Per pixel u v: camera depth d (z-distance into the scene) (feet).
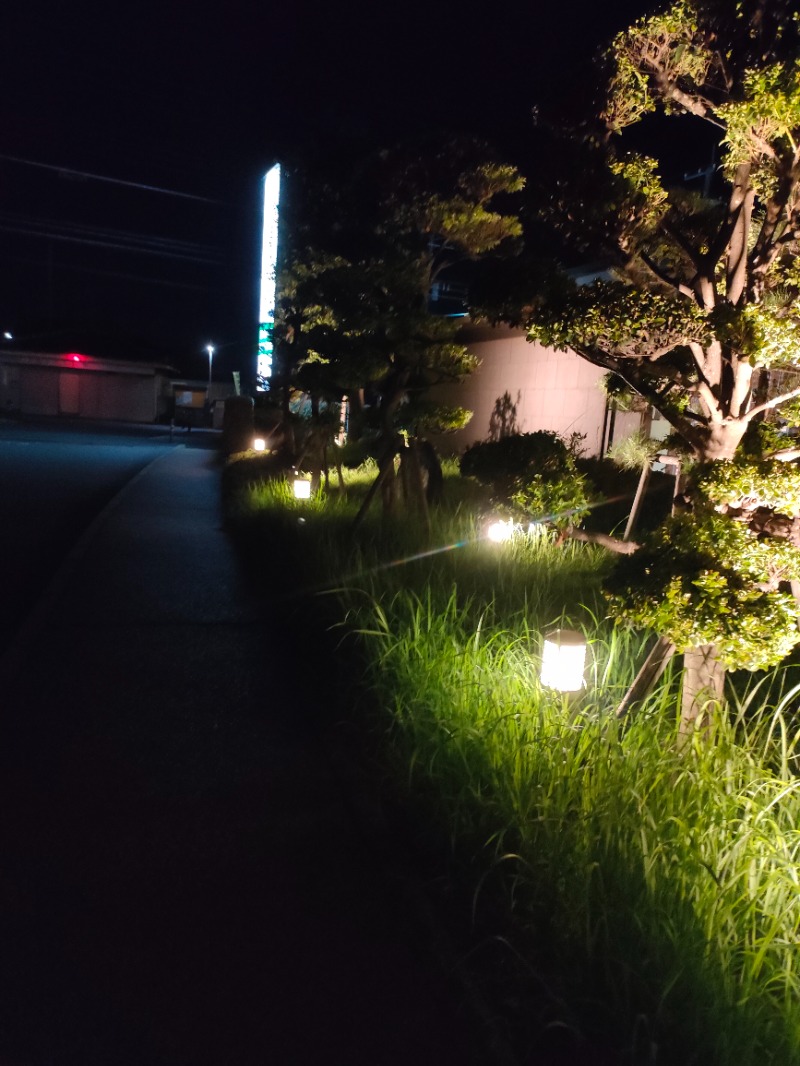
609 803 10.44
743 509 11.49
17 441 82.53
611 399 23.13
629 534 23.16
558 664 13.53
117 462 68.74
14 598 24.98
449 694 14.40
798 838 9.91
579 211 12.07
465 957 9.28
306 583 24.41
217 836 12.26
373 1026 8.75
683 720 12.14
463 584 21.40
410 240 29.48
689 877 9.30
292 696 17.92
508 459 13.60
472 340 53.01
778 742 12.85
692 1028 7.88
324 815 12.97
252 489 42.98
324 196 32.55
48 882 10.94
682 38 11.64
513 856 10.27
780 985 8.50
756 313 10.51
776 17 11.25
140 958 9.62
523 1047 8.21
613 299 10.83
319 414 39.19
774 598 9.86
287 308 46.24
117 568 29.17
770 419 14.99
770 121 10.19
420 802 12.73
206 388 162.20
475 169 27.17
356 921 10.44
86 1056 8.23
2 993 8.98
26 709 16.57
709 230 14.33
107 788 13.55
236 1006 8.96
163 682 18.40
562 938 9.23
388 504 29.89
